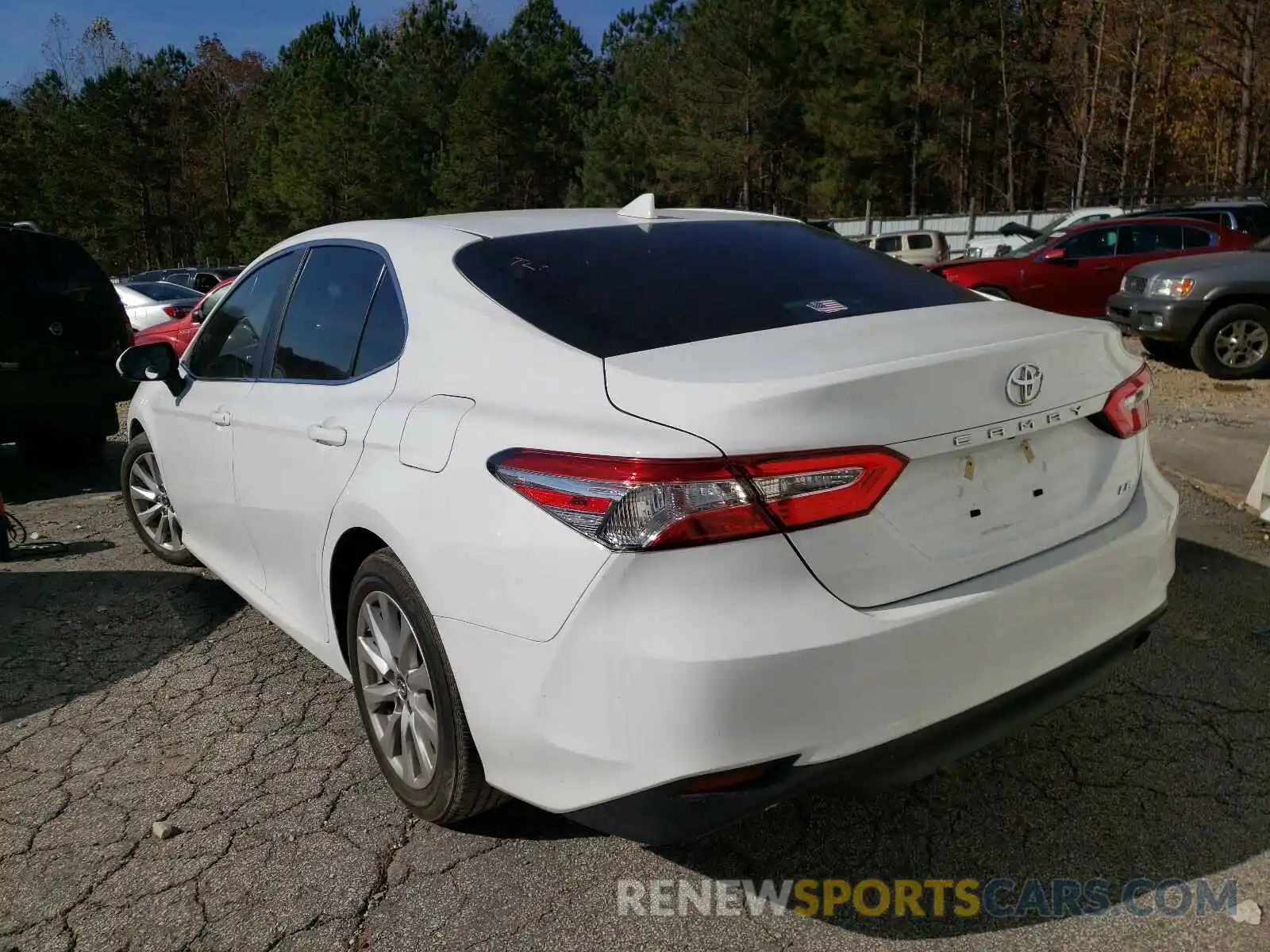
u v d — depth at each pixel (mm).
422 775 2754
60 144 58156
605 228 3174
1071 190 46125
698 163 42625
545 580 2189
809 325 2557
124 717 3609
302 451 3123
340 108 52625
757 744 2072
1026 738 3182
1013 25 38250
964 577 2291
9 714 3664
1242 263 9617
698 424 2094
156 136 59531
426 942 2410
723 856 2691
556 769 2248
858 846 2711
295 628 3391
